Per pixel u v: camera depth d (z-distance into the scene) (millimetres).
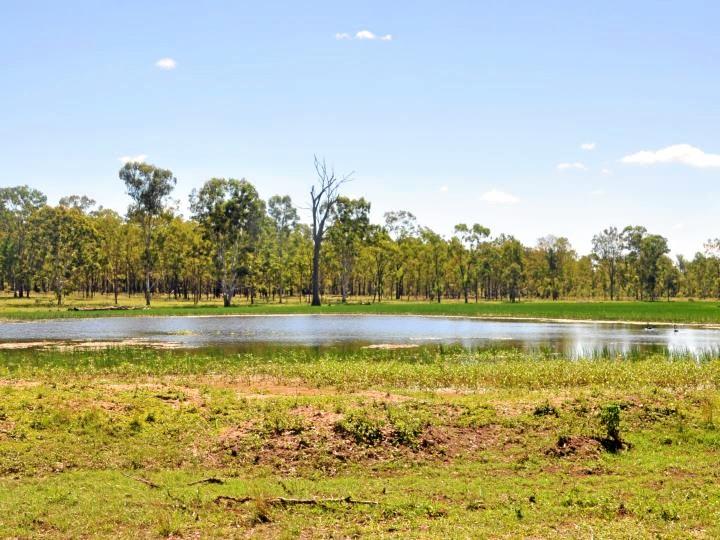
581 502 11773
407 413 16141
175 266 109562
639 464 14406
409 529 10523
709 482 13117
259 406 17016
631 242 142250
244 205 95188
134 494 11914
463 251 119438
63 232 97000
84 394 17766
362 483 12922
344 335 46156
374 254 119000
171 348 36688
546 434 15758
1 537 10039
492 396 19875
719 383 23125
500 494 12289
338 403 17328
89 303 98000
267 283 117938
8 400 16672
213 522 10773
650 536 10141
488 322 61438
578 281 150375
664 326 55938
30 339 42375
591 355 33344
